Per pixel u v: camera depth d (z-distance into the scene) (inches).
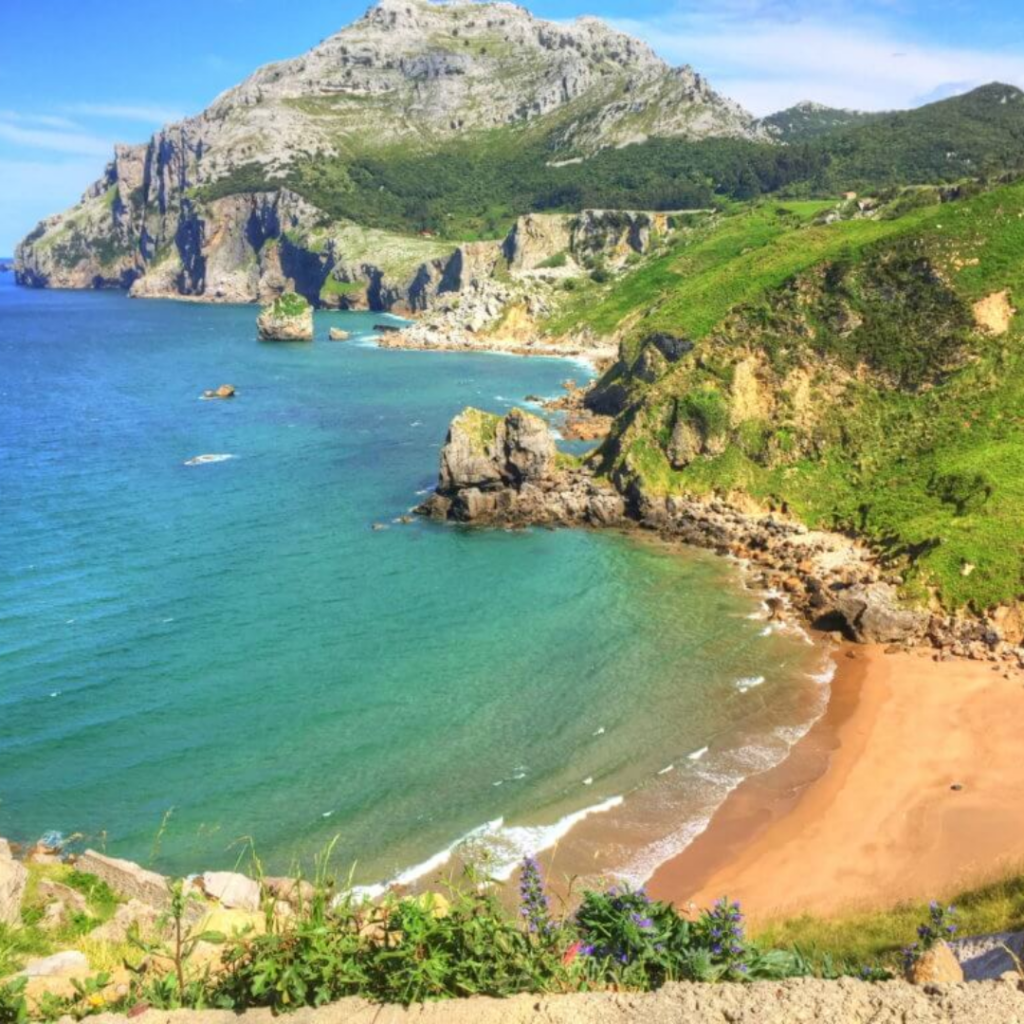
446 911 411.8
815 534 2689.5
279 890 964.0
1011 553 2156.7
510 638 2081.7
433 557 2615.7
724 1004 333.4
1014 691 1808.6
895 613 2048.5
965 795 1472.7
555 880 1278.3
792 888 1261.1
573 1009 329.1
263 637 2075.5
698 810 1460.4
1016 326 3029.0
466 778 1541.6
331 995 344.5
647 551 2677.2
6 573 2444.6
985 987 341.7
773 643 2057.1
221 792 1496.1
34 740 1640.0
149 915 785.6
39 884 943.0
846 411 3051.2
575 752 1622.8
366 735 1670.8
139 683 1854.1
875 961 692.1
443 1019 325.4
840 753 1617.9
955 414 2854.3
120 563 2532.0
